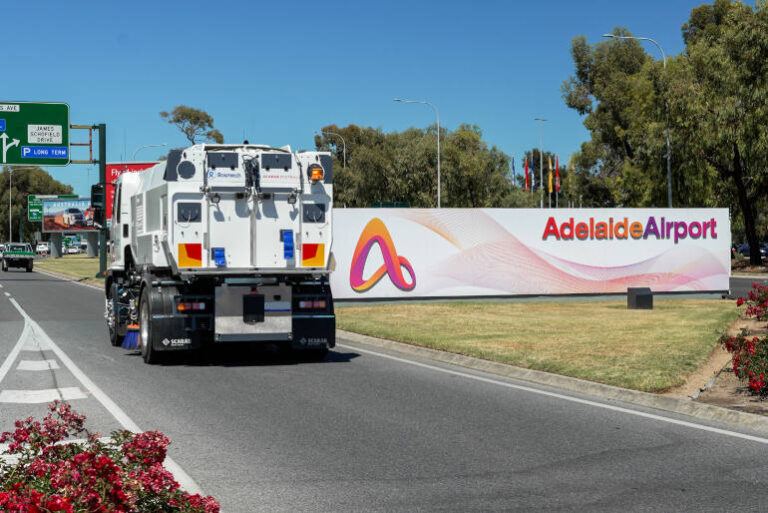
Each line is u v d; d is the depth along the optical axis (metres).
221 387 11.44
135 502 4.16
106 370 13.17
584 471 6.81
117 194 17.22
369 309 24.09
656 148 52.00
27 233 147.88
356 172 78.69
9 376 12.41
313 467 6.97
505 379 12.13
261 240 13.98
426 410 9.63
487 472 6.80
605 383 11.04
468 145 80.00
